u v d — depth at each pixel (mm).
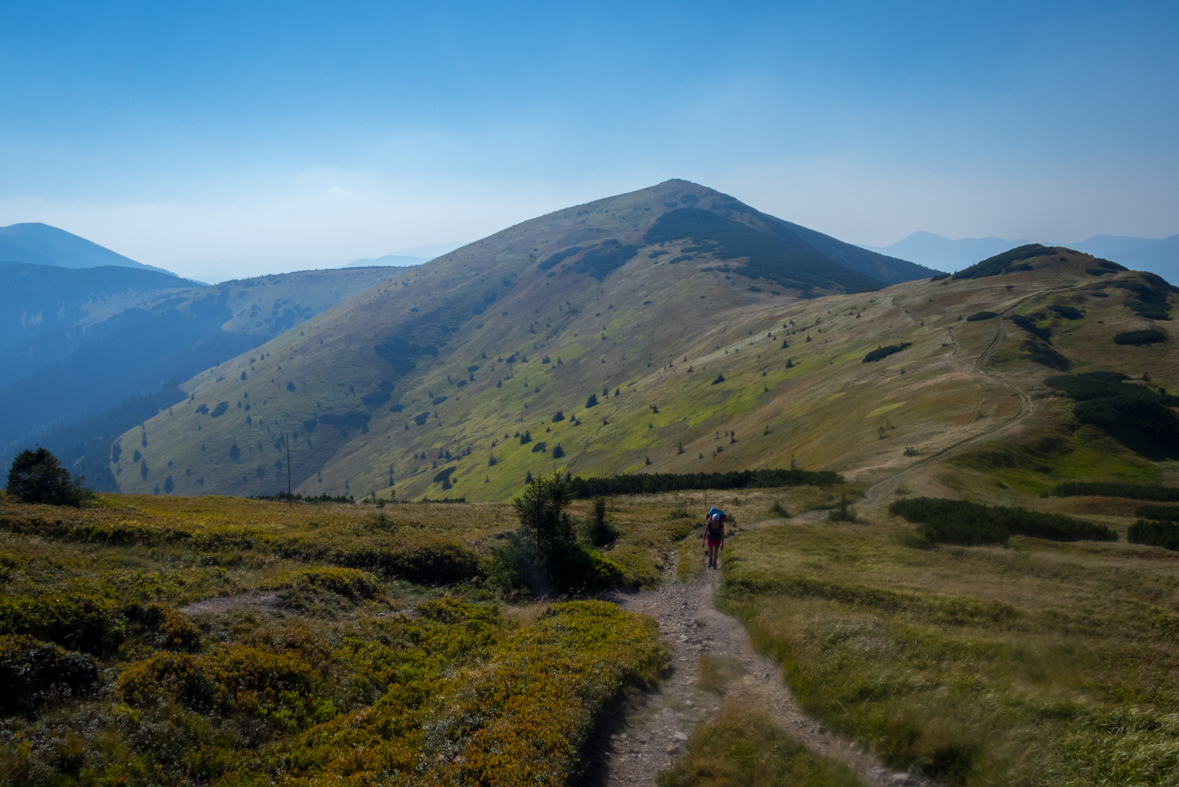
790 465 72500
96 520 22375
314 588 16703
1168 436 51250
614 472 143375
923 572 20359
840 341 142500
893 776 8523
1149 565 21609
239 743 9070
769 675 12641
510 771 7820
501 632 15555
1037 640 12773
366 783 7848
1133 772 7594
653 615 17734
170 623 11812
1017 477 44094
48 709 8445
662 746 9805
